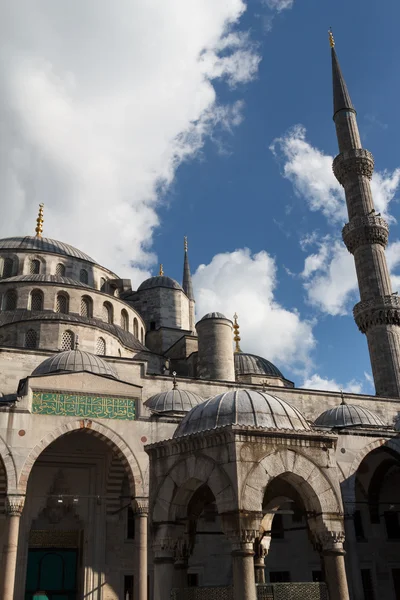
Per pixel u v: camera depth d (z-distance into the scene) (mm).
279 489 14070
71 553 31000
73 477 31734
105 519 31281
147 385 35938
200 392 37438
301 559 33781
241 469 11062
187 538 13164
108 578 30438
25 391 27203
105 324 41312
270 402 12719
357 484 37375
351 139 53812
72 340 37312
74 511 31219
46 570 30281
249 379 46062
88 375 28391
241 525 10656
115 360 35719
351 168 52594
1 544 28812
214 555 30484
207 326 43031
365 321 47562
